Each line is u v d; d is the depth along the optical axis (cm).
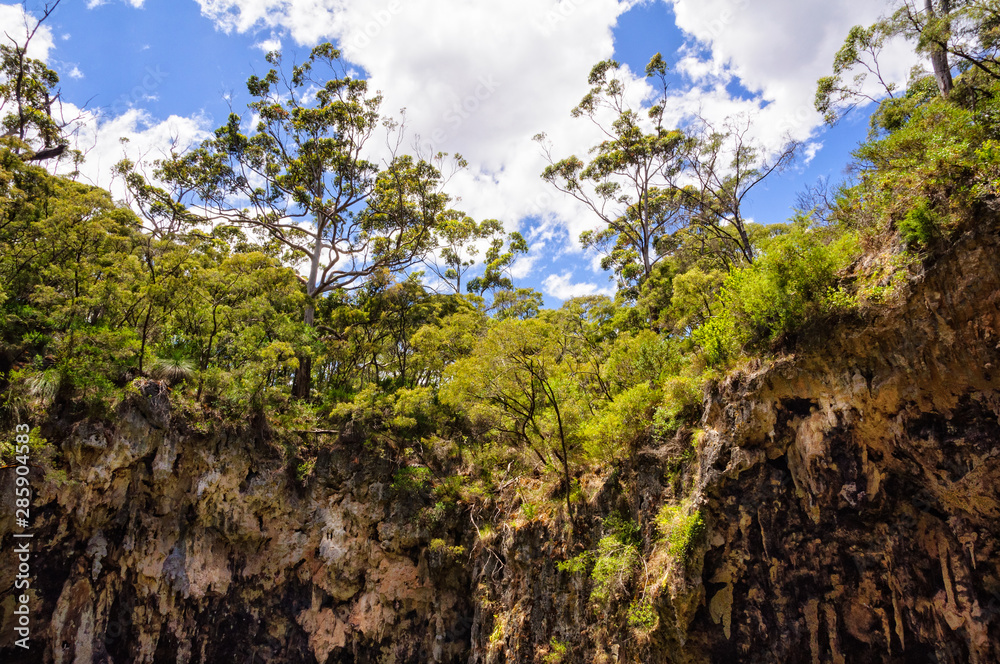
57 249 2494
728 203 2822
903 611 1245
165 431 2344
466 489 2708
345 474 2702
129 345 2473
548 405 2281
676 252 3378
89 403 2180
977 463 1126
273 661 2430
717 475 1423
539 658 1838
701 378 1622
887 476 1266
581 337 2902
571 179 3991
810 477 1337
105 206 2627
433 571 2620
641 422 1792
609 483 1867
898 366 1189
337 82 3991
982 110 1300
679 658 1430
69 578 2094
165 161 3956
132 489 2280
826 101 2262
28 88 3819
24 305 2473
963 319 1101
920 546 1234
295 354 2870
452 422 3034
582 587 1802
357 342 3378
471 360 2206
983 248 1072
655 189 3875
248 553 2502
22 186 2727
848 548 1315
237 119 4050
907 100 2000
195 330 2773
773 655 1341
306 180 4125
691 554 1416
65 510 2086
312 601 2547
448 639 2575
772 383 1375
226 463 2467
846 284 1308
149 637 2228
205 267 3177
